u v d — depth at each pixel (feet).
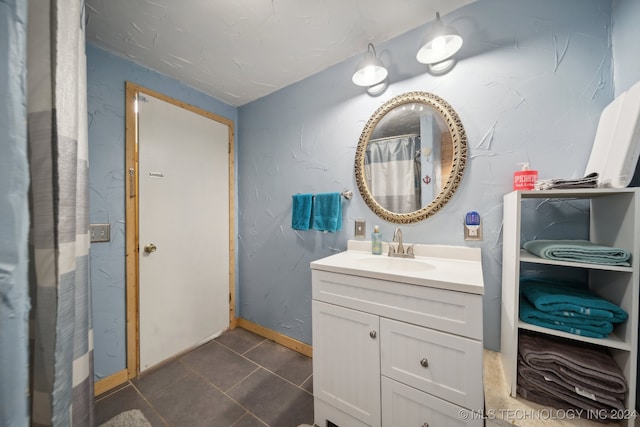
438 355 2.80
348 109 5.15
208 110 6.44
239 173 7.18
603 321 2.41
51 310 1.59
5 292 1.37
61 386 1.63
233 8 3.75
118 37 4.33
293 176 6.02
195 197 6.08
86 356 2.13
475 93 3.84
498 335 3.73
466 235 3.95
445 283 2.73
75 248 1.87
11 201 1.40
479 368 2.58
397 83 4.54
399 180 4.55
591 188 2.50
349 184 5.16
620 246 2.46
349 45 4.71
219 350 5.91
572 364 2.47
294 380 4.84
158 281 5.35
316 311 3.77
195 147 6.10
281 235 6.25
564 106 3.28
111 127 4.68
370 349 3.26
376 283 3.21
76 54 1.90
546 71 3.38
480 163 3.83
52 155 1.60
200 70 5.39
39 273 1.58
